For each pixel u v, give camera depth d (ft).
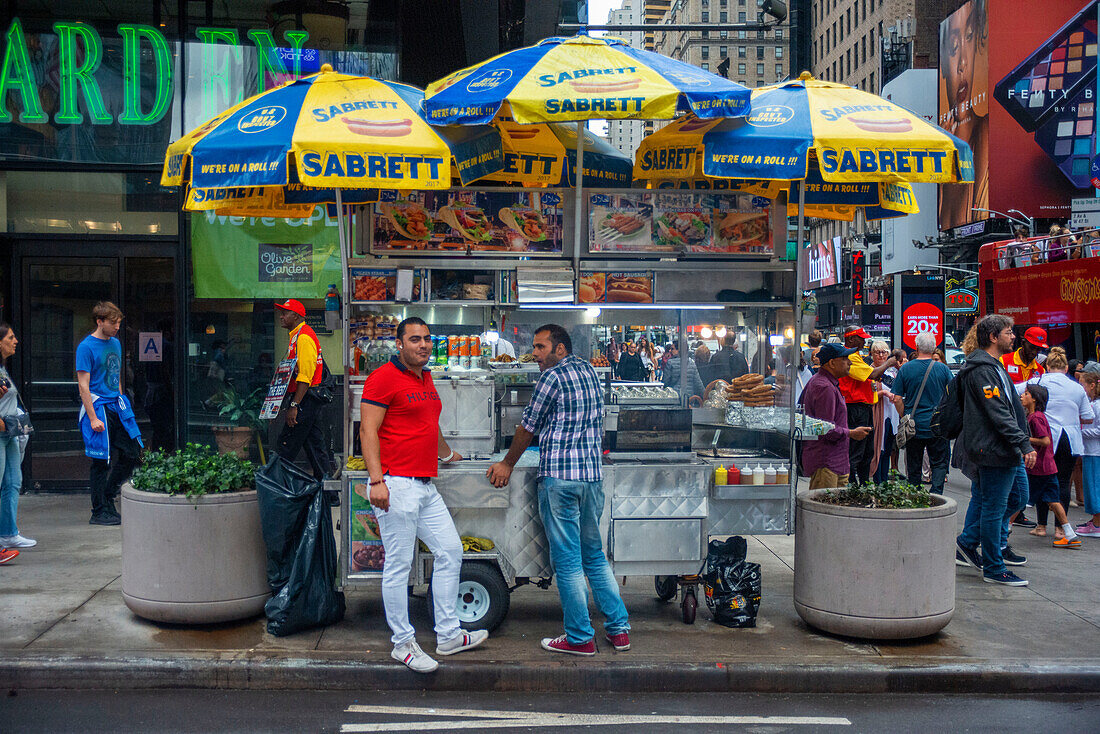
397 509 15.56
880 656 16.60
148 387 31.32
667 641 17.35
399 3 32.65
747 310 21.35
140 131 31.14
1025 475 23.16
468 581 17.46
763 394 20.49
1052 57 117.91
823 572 17.40
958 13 132.16
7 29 30.63
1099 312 42.11
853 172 16.79
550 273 19.70
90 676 15.57
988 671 16.07
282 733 13.92
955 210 132.98
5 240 30.78
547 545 17.66
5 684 15.48
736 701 15.56
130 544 17.37
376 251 19.67
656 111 15.70
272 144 15.97
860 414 26.40
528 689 15.87
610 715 14.82
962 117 130.62
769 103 17.83
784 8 37.68
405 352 15.80
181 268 31.22
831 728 14.40
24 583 20.34
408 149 16.22
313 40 32.14
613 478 17.95
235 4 31.71
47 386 30.99
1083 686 16.11
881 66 183.83
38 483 30.94
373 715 14.67
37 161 30.78
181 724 14.17
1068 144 117.29
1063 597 20.75
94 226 31.14
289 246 31.48
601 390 16.92
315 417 26.86
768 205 20.39
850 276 168.96
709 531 18.49
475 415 18.61
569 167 22.18
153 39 31.22
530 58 16.99
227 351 31.53
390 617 15.80
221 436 31.17
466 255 19.89
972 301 102.37
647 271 20.04
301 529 17.54
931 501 18.01
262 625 17.83
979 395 21.18
